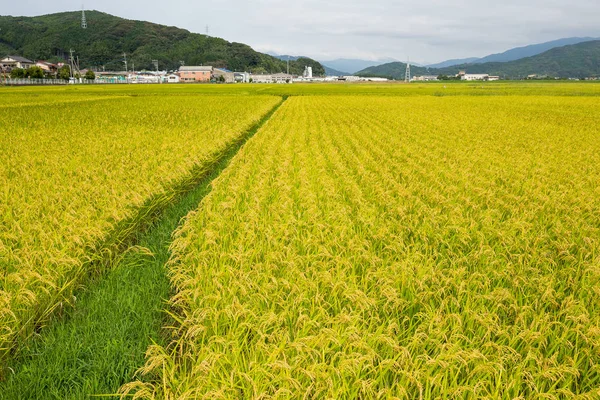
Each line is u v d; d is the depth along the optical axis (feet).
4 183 32.32
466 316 16.29
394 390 12.73
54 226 24.47
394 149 55.57
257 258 21.03
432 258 21.59
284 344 13.62
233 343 13.92
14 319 16.15
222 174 38.96
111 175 35.65
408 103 156.87
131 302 19.27
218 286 17.75
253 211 27.02
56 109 109.91
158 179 35.29
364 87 340.80
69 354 15.64
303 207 29.40
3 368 15.01
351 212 28.94
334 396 11.80
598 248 23.21
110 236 24.64
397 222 26.58
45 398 13.82
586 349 14.20
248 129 80.12
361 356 12.80
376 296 17.57
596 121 98.02
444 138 66.64
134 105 125.90
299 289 17.15
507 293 17.16
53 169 37.88
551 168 44.96
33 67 382.83
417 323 16.40
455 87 335.26
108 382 14.65
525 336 14.70
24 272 18.30
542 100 176.24
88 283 21.12
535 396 12.35
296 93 241.96
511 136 70.59
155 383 14.58
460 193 33.81
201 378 12.39
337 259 20.11
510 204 31.96
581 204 30.99
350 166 44.34
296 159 46.11
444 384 12.41
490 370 12.76
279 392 11.50
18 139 56.34
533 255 21.98
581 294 18.29
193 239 23.76
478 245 23.43
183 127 71.72
